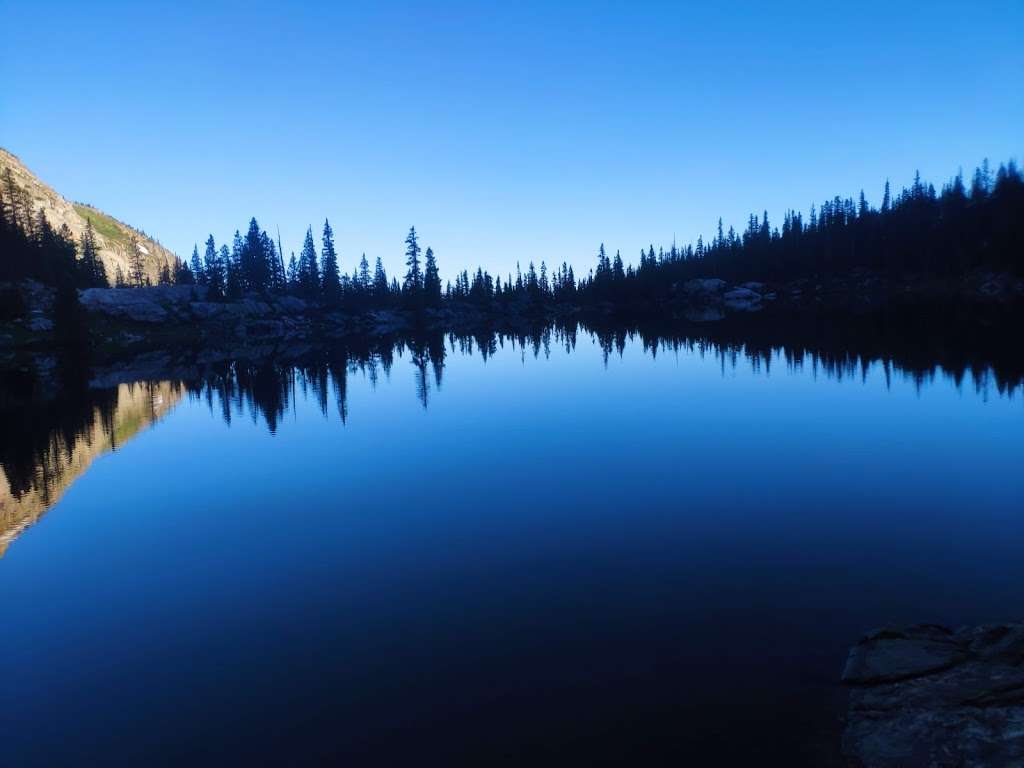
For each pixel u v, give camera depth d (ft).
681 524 36.19
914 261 314.76
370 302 384.88
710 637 23.24
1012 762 15.16
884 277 321.32
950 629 22.82
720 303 371.35
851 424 61.26
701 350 148.97
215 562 34.12
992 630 21.16
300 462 57.72
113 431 77.30
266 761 17.52
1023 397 70.28
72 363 175.42
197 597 29.66
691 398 81.97
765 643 22.67
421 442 63.52
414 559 32.81
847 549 31.58
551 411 77.87
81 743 18.86
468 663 22.17
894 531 33.94
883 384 83.30
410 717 19.15
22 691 21.99
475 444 61.16
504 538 35.22
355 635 24.85
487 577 29.94
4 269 230.27
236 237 333.21
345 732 18.62
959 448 50.96
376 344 235.81
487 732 18.19
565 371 122.93
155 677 22.56
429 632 24.71
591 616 25.30
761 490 42.09
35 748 18.67
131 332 241.55
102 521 42.45
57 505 46.68
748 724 18.03
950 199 328.70
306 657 23.34
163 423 81.87
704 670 20.99
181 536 38.75
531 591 28.04
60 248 276.82
